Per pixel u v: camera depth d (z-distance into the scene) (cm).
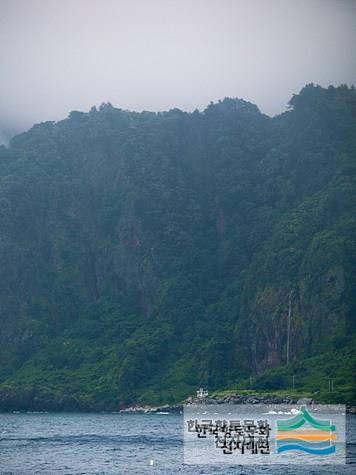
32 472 14162
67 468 14650
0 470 14412
